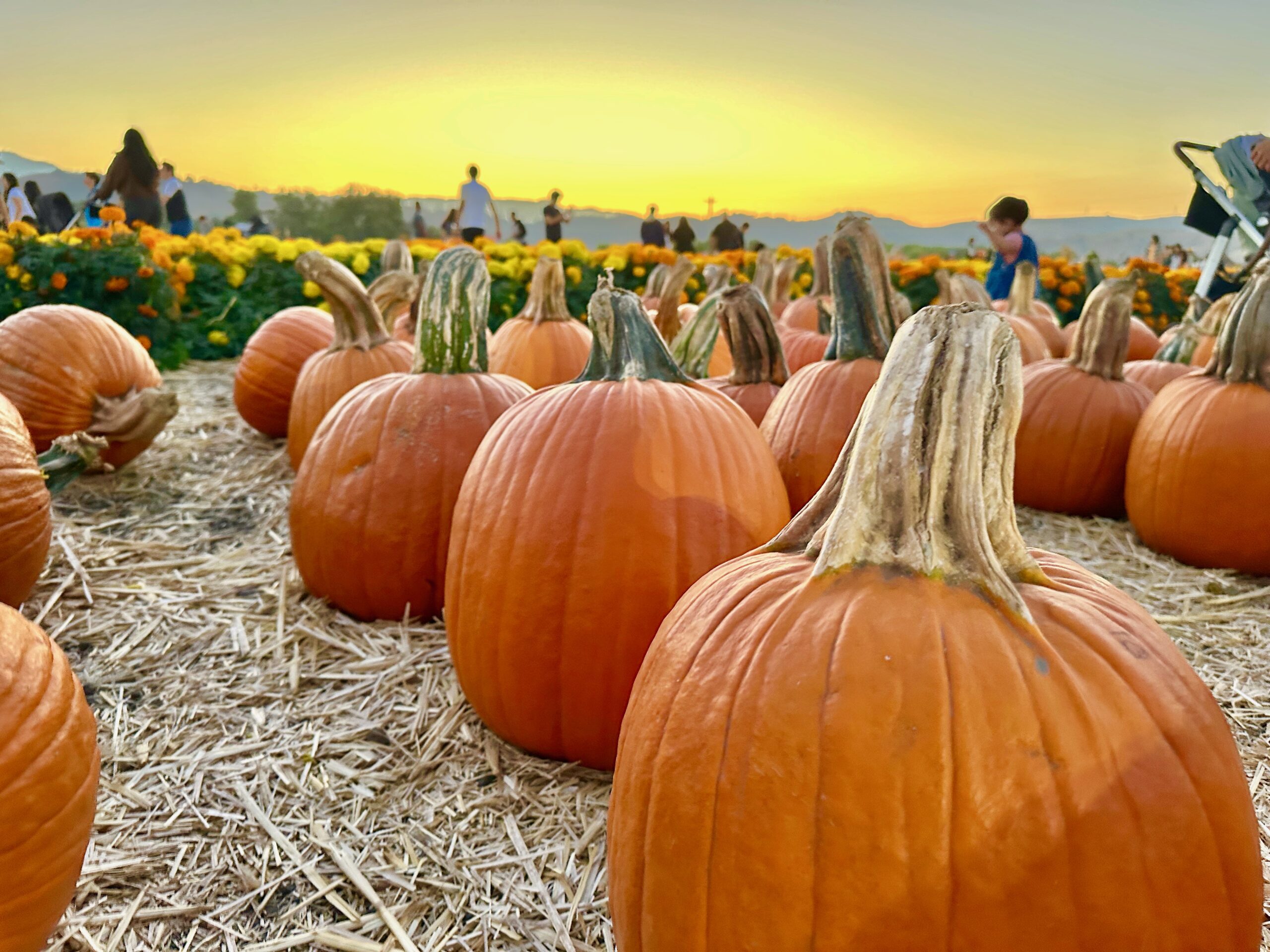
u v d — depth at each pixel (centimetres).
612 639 207
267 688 274
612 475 208
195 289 922
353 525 300
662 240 1741
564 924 180
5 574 281
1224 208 715
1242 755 238
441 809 217
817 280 718
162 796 221
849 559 126
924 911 110
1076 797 110
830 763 114
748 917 118
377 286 552
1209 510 371
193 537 405
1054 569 140
